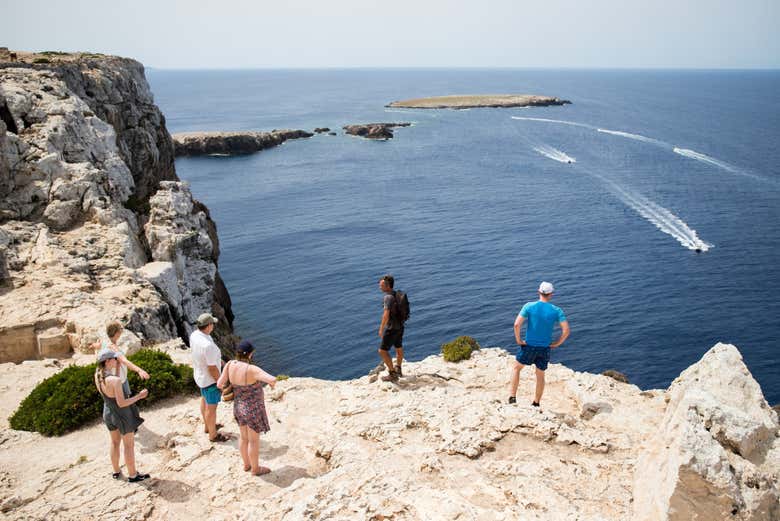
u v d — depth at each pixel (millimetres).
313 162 142750
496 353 18891
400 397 13570
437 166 134625
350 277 66812
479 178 120188
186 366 15609
